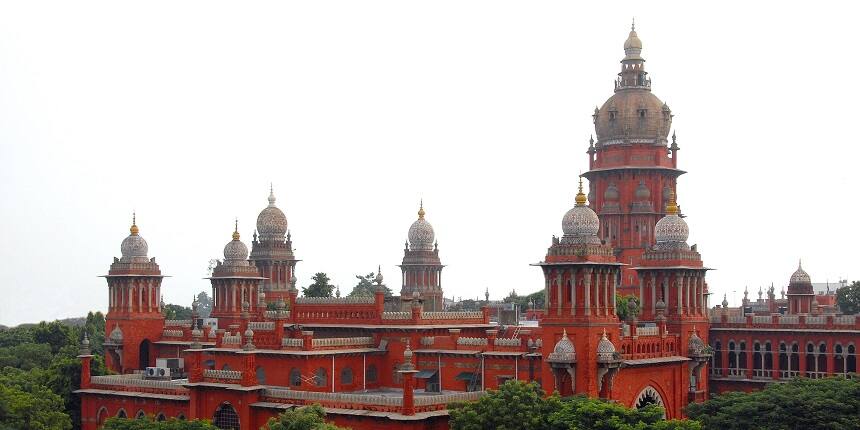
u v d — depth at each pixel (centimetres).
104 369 10275
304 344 8688
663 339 8812
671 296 9362
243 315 9556
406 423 7362
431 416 7456
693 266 9369
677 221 9531
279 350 8781
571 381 7806
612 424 6800
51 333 13150
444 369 8875
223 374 8575
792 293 11806
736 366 10188
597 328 7850
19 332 14288
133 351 10994
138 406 9206
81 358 9662
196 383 8600
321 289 13362
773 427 7538
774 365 9925
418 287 14050
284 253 13250
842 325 9550
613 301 8094
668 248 9425
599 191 11562
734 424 7681
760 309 15462
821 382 7988
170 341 11075
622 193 11362
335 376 8838
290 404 8119
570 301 7906
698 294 9456
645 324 9288
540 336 8612
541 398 7162
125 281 11062
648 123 11356
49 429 8294
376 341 9262
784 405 7675
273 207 13412
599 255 7956
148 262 11206
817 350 9681
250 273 11519
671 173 11475
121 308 11081
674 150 11544
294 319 9838
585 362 7762
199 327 11375
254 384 8400
